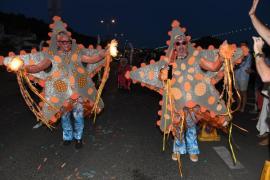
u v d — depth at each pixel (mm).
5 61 5727
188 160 5684
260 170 5273
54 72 5871
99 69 6168
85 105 6109
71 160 5676
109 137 7031
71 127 6316
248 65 9242
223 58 4746
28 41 42312
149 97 12406
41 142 6590
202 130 6703
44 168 5332
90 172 5203
